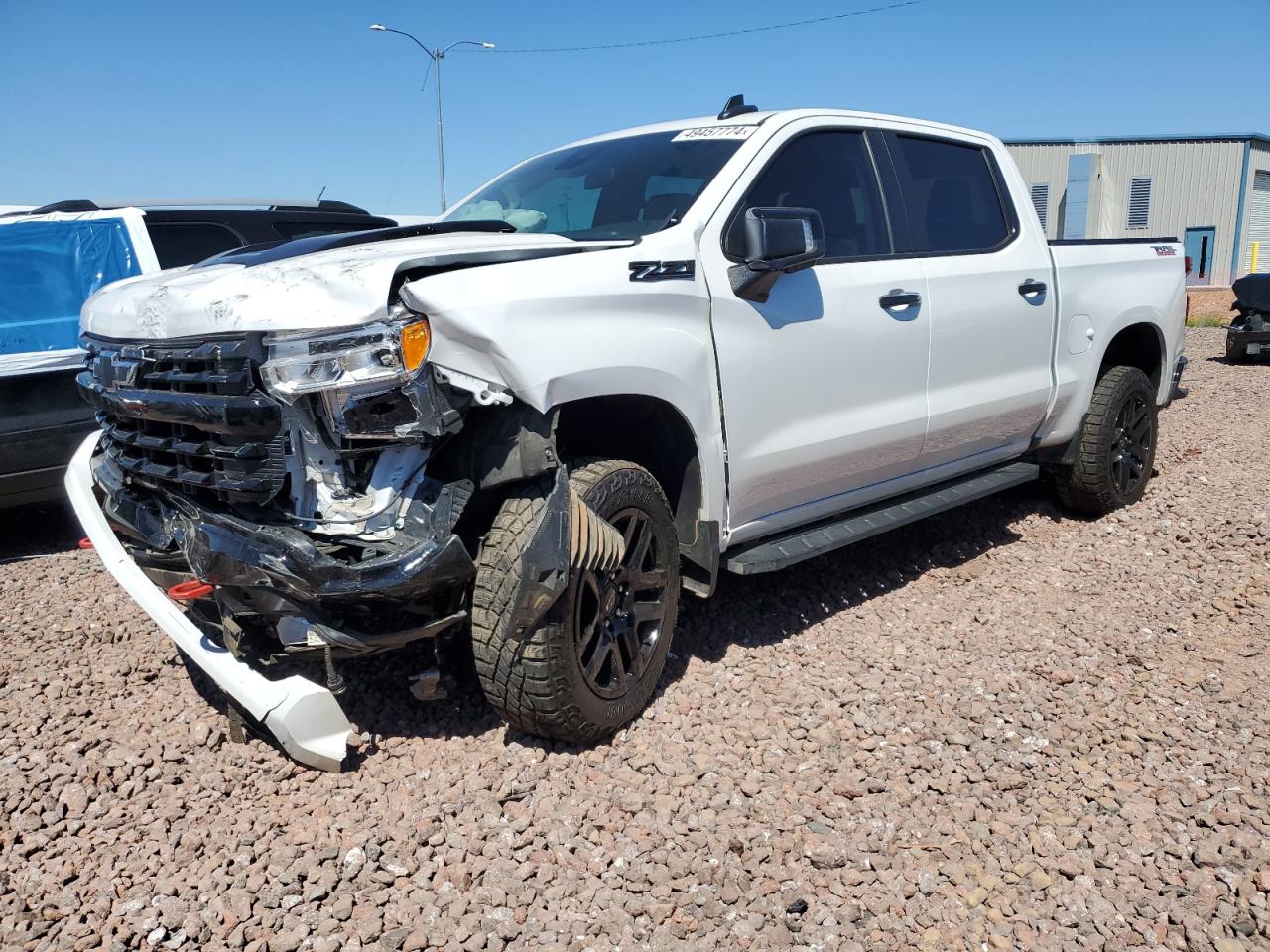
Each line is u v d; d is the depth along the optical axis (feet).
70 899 8.41
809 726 11.21
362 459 9.41
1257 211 125.90
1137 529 17.93
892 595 15.12
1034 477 17.11
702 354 11.32
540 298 9.56
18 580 16.53
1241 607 14.47
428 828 9.28
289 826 9.46
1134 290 18.70
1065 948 8.00
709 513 11.77
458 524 10.25
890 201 14.39
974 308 15.07
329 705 9.97
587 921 8.21
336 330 8.86
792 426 12.57
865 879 8.77
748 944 8.01
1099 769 10.44
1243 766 10.42
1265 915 8.21
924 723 11.31
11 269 18.22
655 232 11.57
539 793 9.86
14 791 10.00
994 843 9.24
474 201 14.96
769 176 12.78
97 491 12.33
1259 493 19.74
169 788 10.11
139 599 10.93
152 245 19.58
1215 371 39.19
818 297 12.74
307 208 23.30
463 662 12.20
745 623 13.93
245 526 9.32
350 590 8.80
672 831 9.29
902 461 14.52
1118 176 125.29
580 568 9.73
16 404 17.07
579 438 11.69
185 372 9.70
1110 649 13.28
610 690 10.59
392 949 7.90
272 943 7.95
